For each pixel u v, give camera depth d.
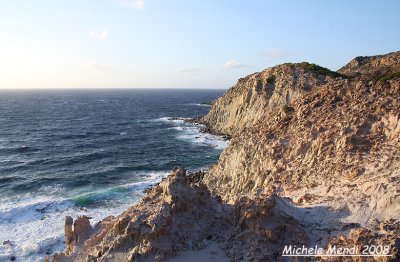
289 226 22.11
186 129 124.50
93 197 52.62
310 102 46.72
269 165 39.22
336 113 40.25
